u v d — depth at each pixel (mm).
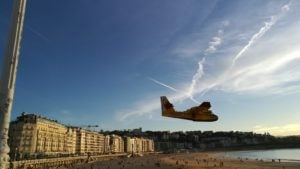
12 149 138125
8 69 15234
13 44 15445
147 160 198750
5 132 14867
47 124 160750
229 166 138375
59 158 140250
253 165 143000
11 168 98375
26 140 142000
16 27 15648
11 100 15188
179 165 147000
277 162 162625
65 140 184750
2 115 14812
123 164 158125
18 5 15805
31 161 113625
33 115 152125
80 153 197375
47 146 158750
